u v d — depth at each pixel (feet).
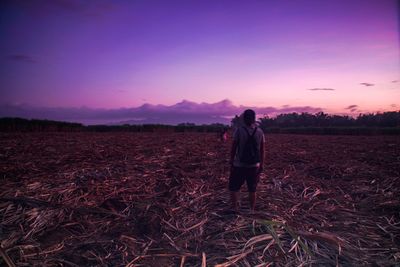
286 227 16.65
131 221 18.38
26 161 36.09
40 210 19.06
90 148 52.39
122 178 28.07
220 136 70.59
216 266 13.15
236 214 19.43
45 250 14.57
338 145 67.72
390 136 119.96
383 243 15.90
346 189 26.37
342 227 17.81
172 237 16.43
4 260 13.32
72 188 24.13
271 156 45.29
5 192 22.21
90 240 15.78
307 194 24.67
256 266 13.29
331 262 13.88
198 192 24.88
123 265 13.58
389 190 25.94
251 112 19.44
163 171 32.27
